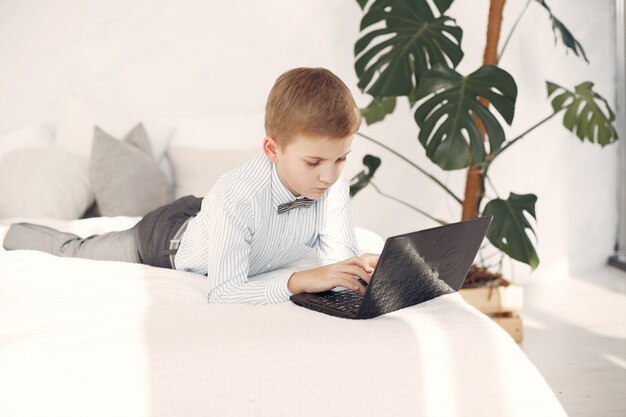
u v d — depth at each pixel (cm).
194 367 126
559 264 373
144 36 329
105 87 328
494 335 136
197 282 179
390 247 126
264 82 339
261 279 179
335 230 181
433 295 152
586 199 373
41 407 122
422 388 130
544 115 360
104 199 269
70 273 177
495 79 258
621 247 379
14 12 320
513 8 348
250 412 125
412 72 295
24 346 129
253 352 128
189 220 200
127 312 149
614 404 233
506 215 262
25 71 323
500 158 359
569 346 284
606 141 320
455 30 274
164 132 301
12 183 264
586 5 359
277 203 169
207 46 333
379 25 343
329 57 342
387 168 352
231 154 292
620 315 317
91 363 125
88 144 293
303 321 138
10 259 184
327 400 127
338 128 146
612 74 367
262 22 336
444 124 254
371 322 138
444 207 359
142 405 123
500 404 131
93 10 324
